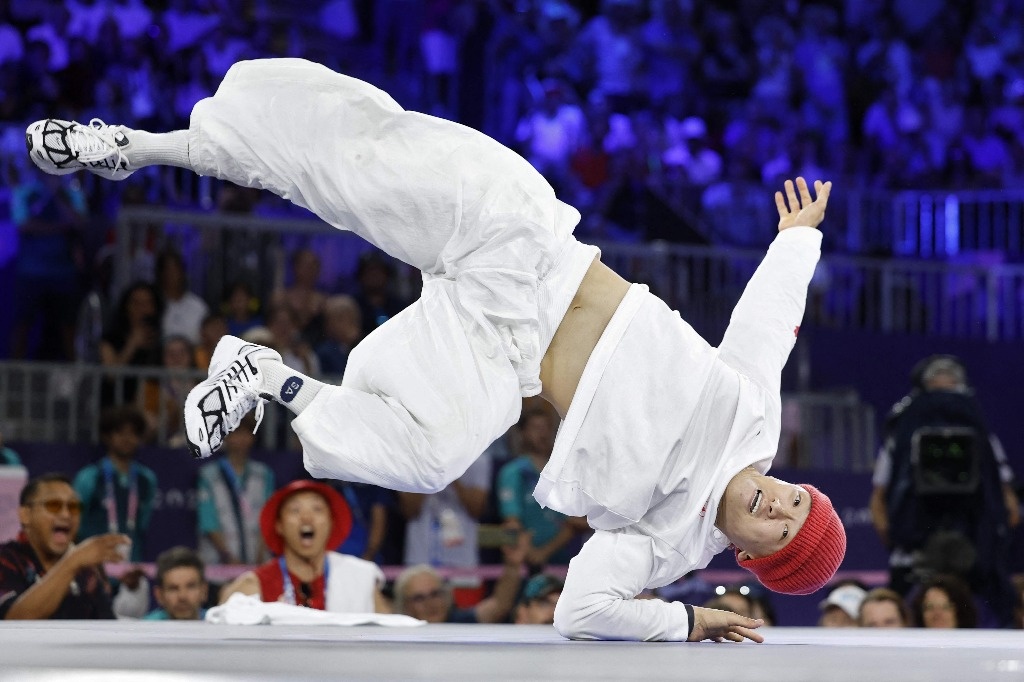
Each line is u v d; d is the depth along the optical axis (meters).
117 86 36.03
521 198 11.02
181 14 38.53
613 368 10.97
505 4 43.94
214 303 27.41
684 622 11.47
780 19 46.38
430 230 11.00
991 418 32.78
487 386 10.74
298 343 25.19
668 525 11.29
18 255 29.41
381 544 22.39
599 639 11.41
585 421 10.98
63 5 37.22
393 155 11.07
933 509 22.00
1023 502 26.69
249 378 10.77
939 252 37.53
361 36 40.62
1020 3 47.19
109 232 29.64
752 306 11.87
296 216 33.12
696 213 37.59
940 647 10.71
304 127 11.12
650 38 44.62
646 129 41.25
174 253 26.45
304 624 15.54
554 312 10.98
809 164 41.69
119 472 21.12
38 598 16.33
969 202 37.62
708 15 46.00
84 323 27.33
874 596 19.42
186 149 11.25
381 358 10.77
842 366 32.00
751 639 11.66
